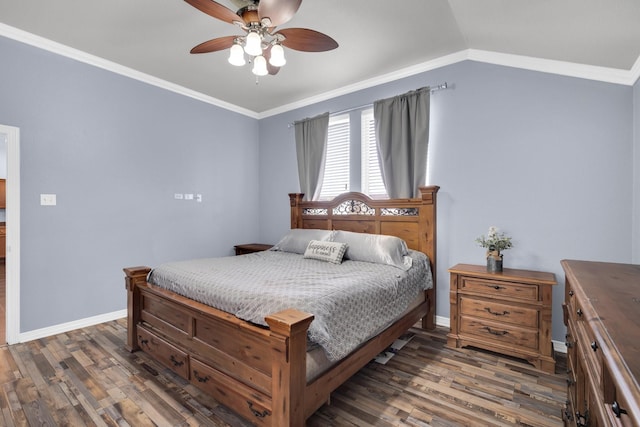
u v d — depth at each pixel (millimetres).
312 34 2051
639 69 2322
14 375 2281
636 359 625
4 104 2756
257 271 2529
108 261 3408
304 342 1562
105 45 3047
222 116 4570
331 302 1852
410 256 3068
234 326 1794
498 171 3023
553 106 2766
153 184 3795
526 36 2447
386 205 3570
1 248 6809
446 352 2693
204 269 2557
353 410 1913
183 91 4070
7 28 2729
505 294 2555
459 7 2270
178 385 2160
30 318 2896
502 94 3002
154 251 3805
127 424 1774
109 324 3299
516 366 2451
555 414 1872
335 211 4031
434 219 3285
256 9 1931
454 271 2770
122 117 3512
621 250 2504
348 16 2541
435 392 2102
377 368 2418
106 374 2293
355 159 3990
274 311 1704
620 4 1739
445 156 3318
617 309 933
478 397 2047
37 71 2928
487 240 2869
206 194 4363
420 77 3471
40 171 2953
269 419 1589
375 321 2215
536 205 2842
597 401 898
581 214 2652
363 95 3918
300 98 4457
